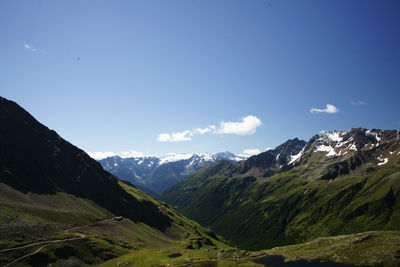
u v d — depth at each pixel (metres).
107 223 196.12
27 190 188.88
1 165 194.25
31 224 140.38
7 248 112.69
